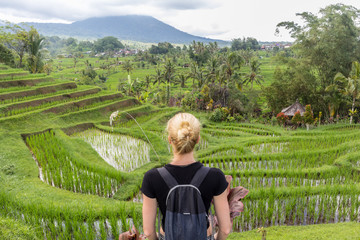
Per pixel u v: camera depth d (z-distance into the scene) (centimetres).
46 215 846
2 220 727
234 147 2014
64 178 1284
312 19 3981
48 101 2991
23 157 1606
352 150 1900
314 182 1362
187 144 200
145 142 2188
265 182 1334
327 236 768
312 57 3984
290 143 2152
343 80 3472
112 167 1634
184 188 198
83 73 13150
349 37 3797
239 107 4319
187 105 4266
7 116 2367
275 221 937
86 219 888
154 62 18825
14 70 3906
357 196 1005
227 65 5347
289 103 4231
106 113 3123
